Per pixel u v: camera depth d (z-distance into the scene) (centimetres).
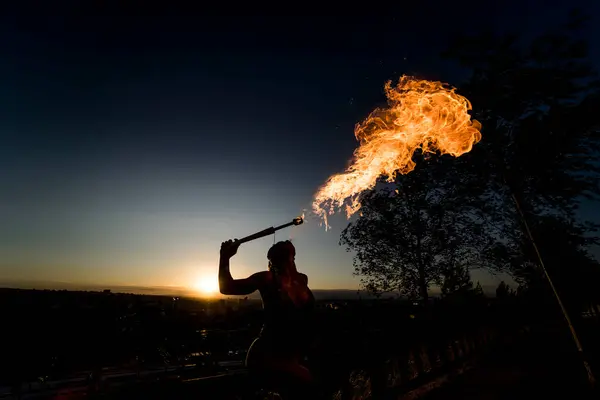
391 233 1405
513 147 623
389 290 1448
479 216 1180
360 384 520
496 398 577
